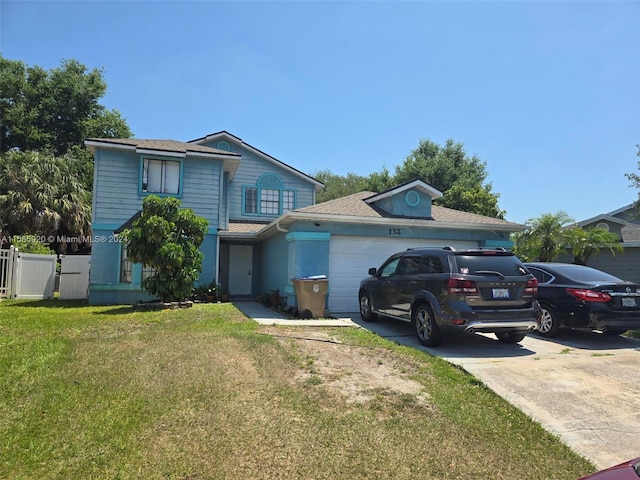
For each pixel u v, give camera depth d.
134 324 8.60
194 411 4.04
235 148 19.52
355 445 3.45
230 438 3.51
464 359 6.18
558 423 4.03
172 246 11.09
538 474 3.12
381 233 11.62
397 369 5.59
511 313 6.66
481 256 7.12
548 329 8.09
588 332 8.70
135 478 2.91
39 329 7.88
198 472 3.00
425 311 7.21
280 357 5.99
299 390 4.69
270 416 3.97
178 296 11.64
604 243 17.36
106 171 14.20
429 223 11.67
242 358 5.90
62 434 3.52
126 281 13.89
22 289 14.79
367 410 4.19
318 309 10.16
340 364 5.78
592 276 8.19
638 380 5.27
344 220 11.09
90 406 4.10
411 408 4.27
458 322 6.53
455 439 3.62
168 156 14.49
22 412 3.93
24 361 5.52
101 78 32.81
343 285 11.27
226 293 15.28
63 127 31.59
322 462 3.17
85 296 15.16
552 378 5.30
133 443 3.38
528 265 8.91
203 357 5.91
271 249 14.81
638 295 7.60
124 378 4.93
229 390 4.61
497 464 3.24
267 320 9.48
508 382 5.12
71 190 23.12
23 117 29.20
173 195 14.70
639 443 3.68
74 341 6.86
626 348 7.20
